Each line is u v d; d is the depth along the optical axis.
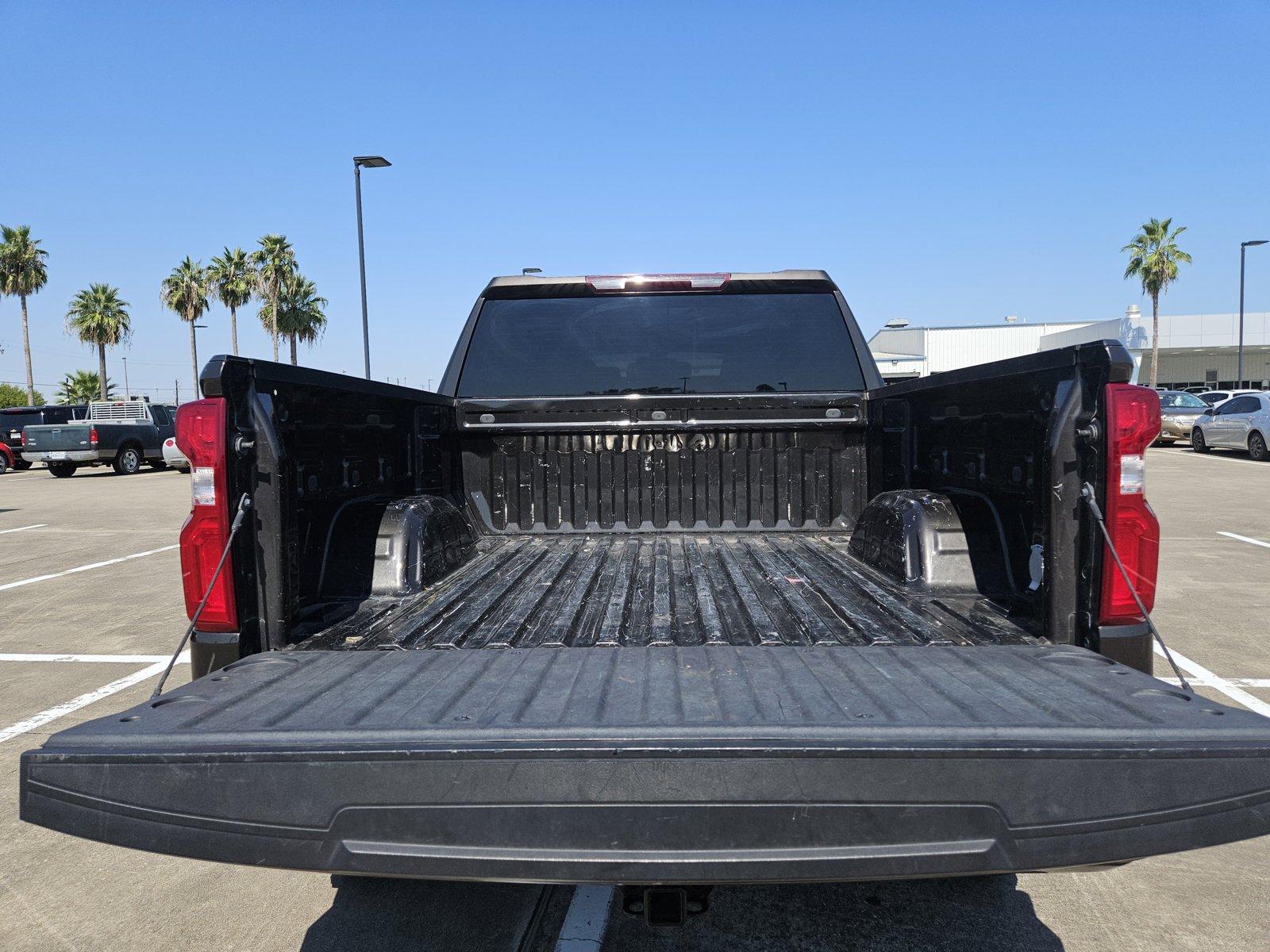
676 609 2.67
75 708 4.82
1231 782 1.56
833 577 3.09
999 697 1.78
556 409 3.86
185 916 2.83
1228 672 5.15
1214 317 57.06
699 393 3.95
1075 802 1.55
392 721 1.69
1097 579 2.14
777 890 2.91
